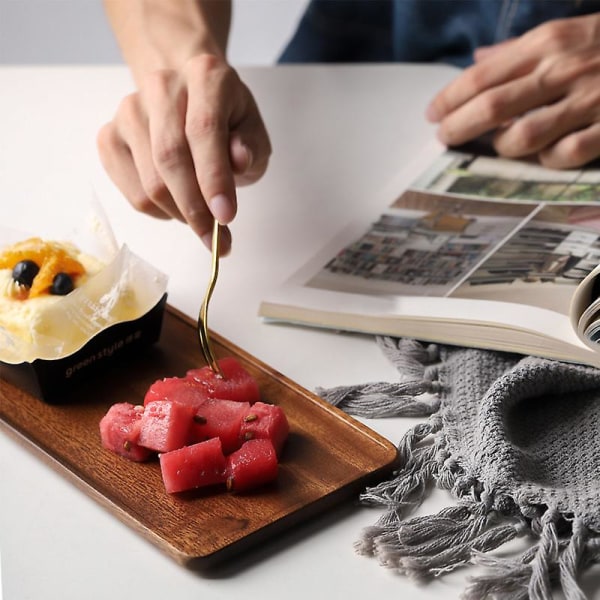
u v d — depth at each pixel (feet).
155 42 3.91
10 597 2.28
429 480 2.60
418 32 5.11
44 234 3.36
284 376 2.94
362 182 4.07
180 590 2.29
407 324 3.09
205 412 2.67
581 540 2.31
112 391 2.93
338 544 2.42
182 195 3.19
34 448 2.69
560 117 3.99
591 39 4.22
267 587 2.30
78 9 8.22
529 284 3.14
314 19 5.33
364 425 2.74
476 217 3.61
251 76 4.82
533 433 2.73
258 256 3.61
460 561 2.34
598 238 3.35
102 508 2.53
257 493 2.52
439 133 4.22
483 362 2.97
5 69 4.93
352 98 4.67
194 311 3.32
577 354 2.86
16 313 2.90
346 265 3.41
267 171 4.15
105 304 2.93
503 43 4.56
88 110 4.62
